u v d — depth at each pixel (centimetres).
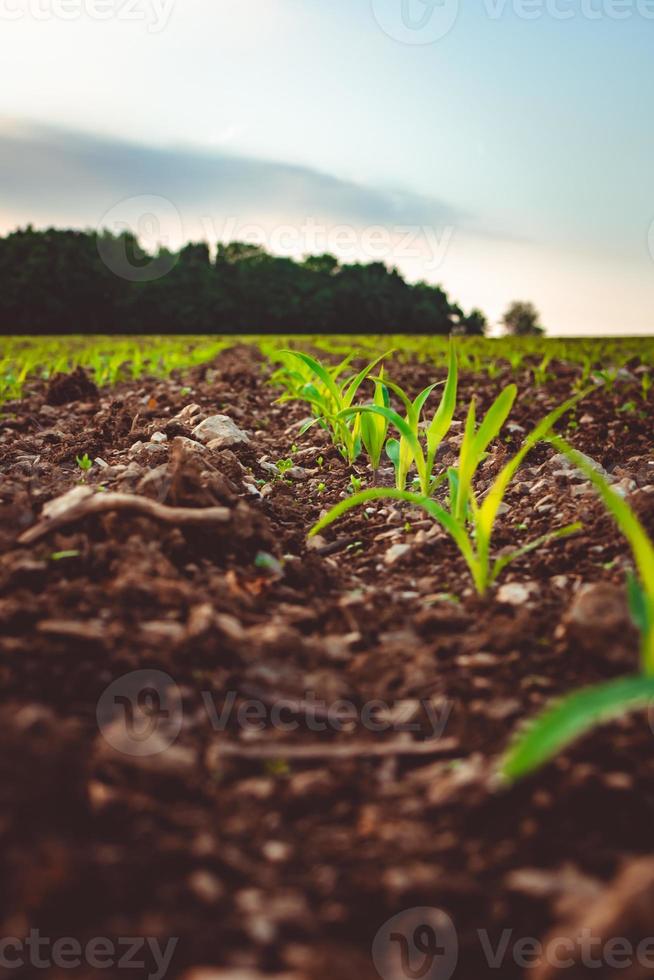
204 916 129
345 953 123
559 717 129
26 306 3866
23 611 204
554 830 148
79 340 1931
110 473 351
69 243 3991
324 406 453
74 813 143
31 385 791
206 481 289
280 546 282
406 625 228
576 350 1138
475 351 1159
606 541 282
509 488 377
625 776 158
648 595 177
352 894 135
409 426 353
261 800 157
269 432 541
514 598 242
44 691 178
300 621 226
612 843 145
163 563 239
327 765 169
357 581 269
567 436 485
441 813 154
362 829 151
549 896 133
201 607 213
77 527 257
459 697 190
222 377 777
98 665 189
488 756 169
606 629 198
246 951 123
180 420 505
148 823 146
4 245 4078
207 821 150
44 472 383
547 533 304
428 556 290
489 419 269
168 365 887
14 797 137
